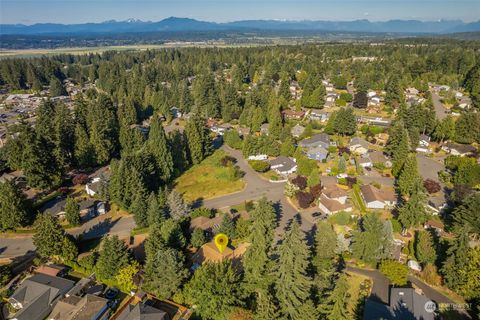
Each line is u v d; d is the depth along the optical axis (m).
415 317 44.47
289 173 93.25
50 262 58.44
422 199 62.50
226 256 58.56
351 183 83.75
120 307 49.34
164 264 49.34
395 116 131.38
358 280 53.53
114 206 78.19
